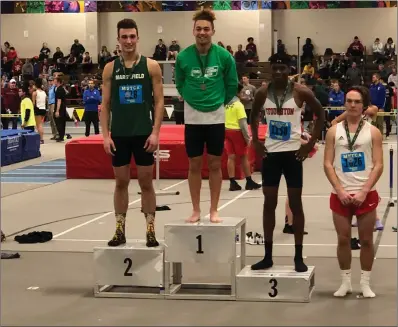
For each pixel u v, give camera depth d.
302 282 5.94
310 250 7.93
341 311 5.67
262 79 30.25
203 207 10.82
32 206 11.20
